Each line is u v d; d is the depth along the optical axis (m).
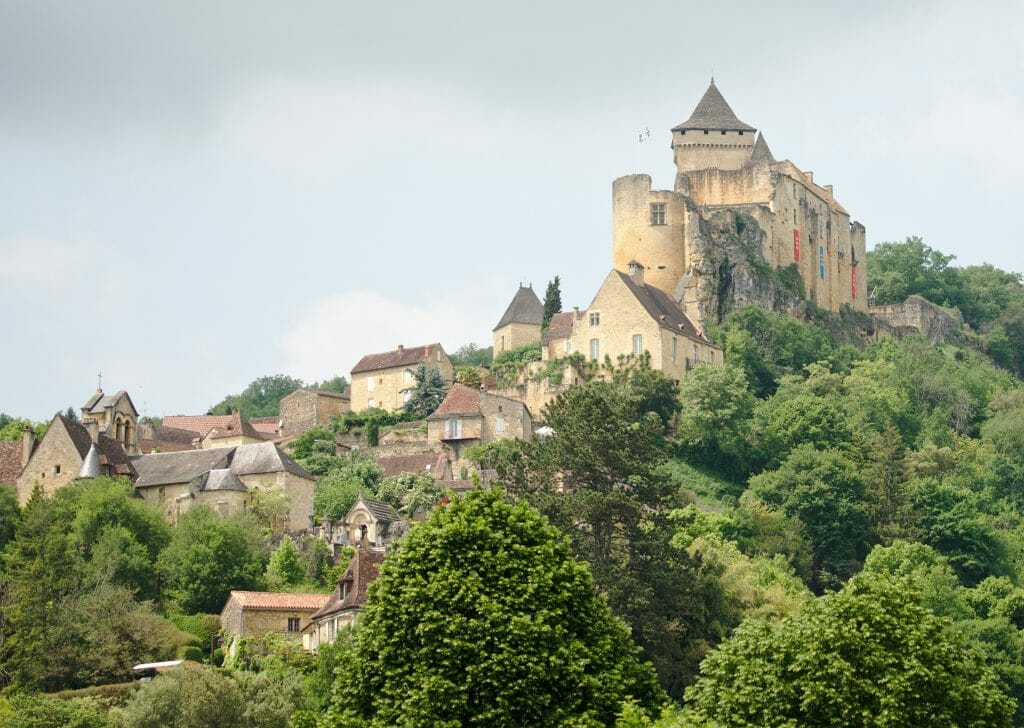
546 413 178.88
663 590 160.00
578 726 102.06
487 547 113.25
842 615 103.75
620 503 160.25
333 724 105.06
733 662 104.12
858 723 97.50
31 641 169.75
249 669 164.38
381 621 110.12
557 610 109.81
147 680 153.75
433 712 103.25
